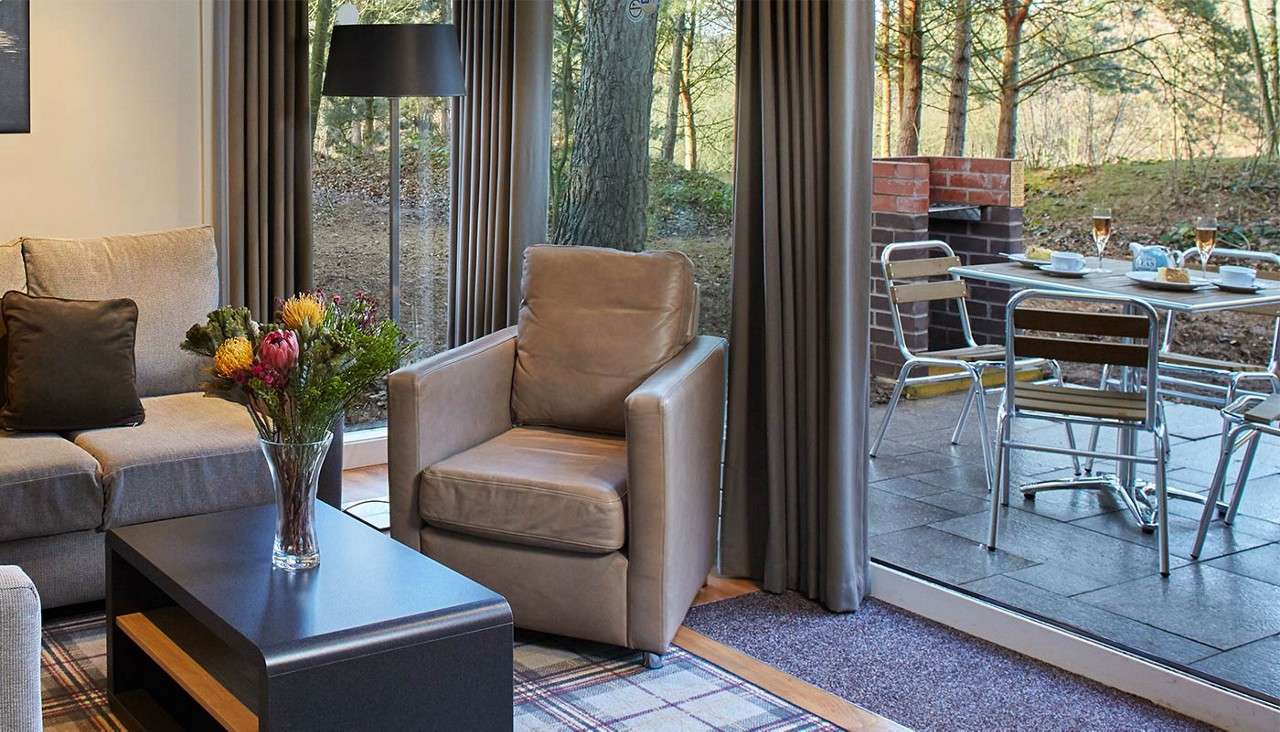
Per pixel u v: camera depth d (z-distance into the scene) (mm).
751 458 3807
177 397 3906
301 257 4410
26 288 3723
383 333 2539
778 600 3680
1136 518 3199
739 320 3727
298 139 4348
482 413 3643
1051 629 3229
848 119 3439
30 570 3221
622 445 3590
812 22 3492
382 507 4289
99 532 3326
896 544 3779
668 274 3725
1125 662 3061
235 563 2625
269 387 2424
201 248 4023
